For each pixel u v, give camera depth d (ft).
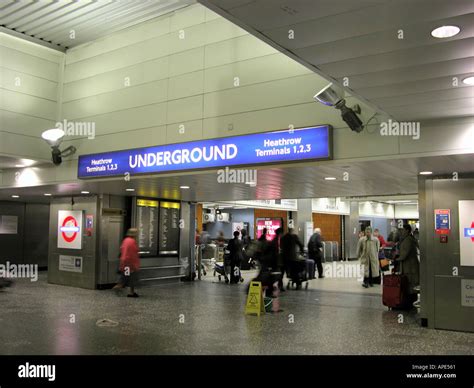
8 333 24.08
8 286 43.19
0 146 34.17
